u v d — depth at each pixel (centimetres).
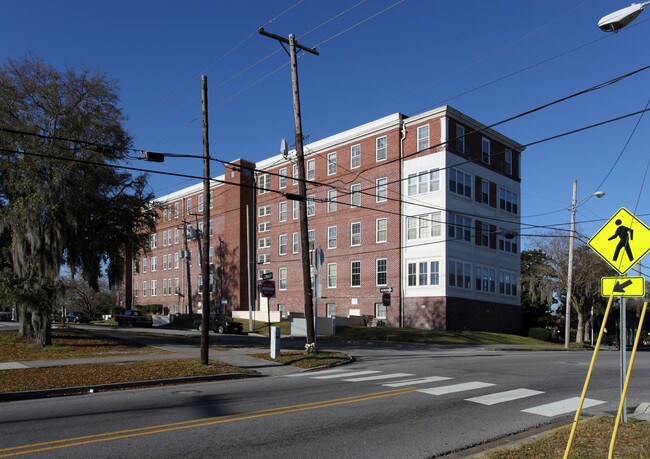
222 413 1012
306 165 5253
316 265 2380
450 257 4131
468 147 4409
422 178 4275
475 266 4381
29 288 2220
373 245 4572
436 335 3666
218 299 6244
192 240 6444
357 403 1116
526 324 5644
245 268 5975
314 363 1920
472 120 4409
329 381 1482
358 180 4731
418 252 4262
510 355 2461
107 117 2405
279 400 1157
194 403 1126
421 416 991
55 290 2266
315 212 5134
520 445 762
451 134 4228
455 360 2102
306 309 2169
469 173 4388
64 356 2036
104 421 948
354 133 4775
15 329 3325
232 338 3288
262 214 5934
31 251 2261
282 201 5622
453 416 994
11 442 802
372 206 4609
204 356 1788
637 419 923
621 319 843
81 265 2489
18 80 2297
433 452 757
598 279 4472
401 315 4303
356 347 2892
